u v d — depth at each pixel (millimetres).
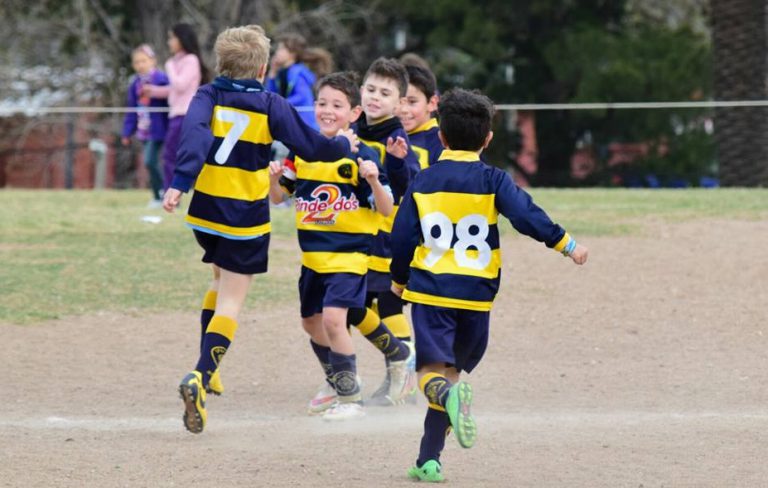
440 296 21953
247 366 33344
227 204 25375
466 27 110312
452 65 119812
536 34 114875
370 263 29062
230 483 21703
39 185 136625
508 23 113625
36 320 37438
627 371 32625
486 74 119000
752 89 87625
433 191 22375
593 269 44250
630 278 43000
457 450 24344
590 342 35781
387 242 29125
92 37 120625
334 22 115500
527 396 30047
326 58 55750
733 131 86312
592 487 21578
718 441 24953
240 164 25438
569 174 118562
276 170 26641
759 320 37719
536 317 38438
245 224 25547
